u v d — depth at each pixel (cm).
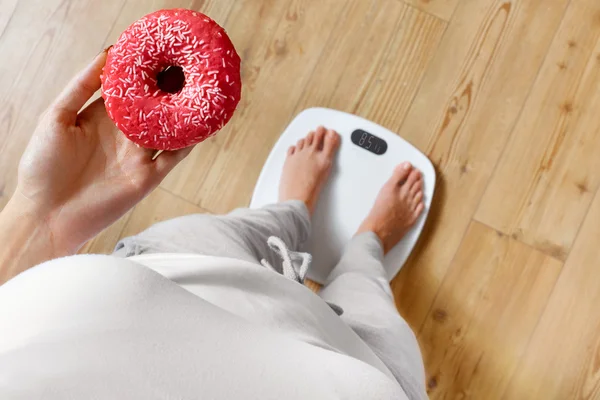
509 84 98
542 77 98
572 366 94
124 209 67
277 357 33
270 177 98
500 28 98
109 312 30
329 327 47
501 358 95
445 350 96
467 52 98
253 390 31
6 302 30
